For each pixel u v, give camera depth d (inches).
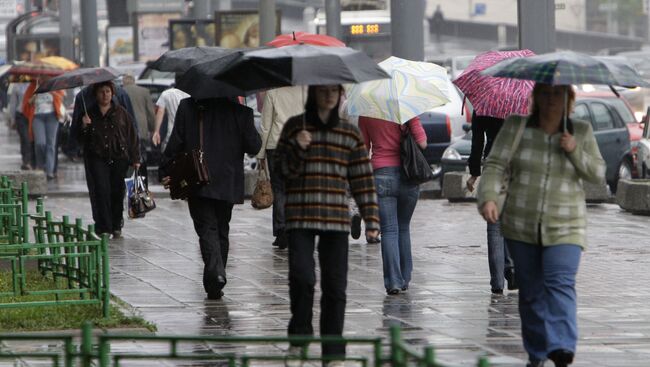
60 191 2294.5
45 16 5546.3
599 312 1085.8
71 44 5172.2
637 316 1065.5
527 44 2175.2
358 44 4015.8
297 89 1401.3
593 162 804.0
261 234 1656.0
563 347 781.9
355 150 826.8
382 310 1091.9
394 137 1158.3
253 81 900.6
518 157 810.2
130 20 4849.9
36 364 829.2
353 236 1561.3
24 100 2642.7
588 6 7249.0
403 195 1171.3
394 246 1175.0
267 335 964.0
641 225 1781.5
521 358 879.1
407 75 1157.1
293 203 827.4
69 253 1070.4
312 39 1433.3
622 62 824.3
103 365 627.5
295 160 823.1
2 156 3422.7
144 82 2878.9
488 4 7209.6
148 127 2026.3
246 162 2416.3
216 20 3191.4
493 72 812.6
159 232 1672.0
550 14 2175.2
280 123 1396.4
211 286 1133.1
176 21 3523.6
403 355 557.3
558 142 804.6
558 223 802.2
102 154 1542.8
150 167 2768.2
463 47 7185.0
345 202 829.2
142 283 1232.2
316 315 1058.1
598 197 2111.2
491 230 1175.6
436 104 1145.4
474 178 1157.1
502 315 1066.1
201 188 1123.9
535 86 810.8
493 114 1111.6
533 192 804.0
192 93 1114.1
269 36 2374.5
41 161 2625.5
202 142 1130.0
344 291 833.5
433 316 1061.8
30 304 995.9
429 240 1609.3
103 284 1004.6
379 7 4050.2
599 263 1400.1
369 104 1136.8
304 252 829.2
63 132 3169.3
